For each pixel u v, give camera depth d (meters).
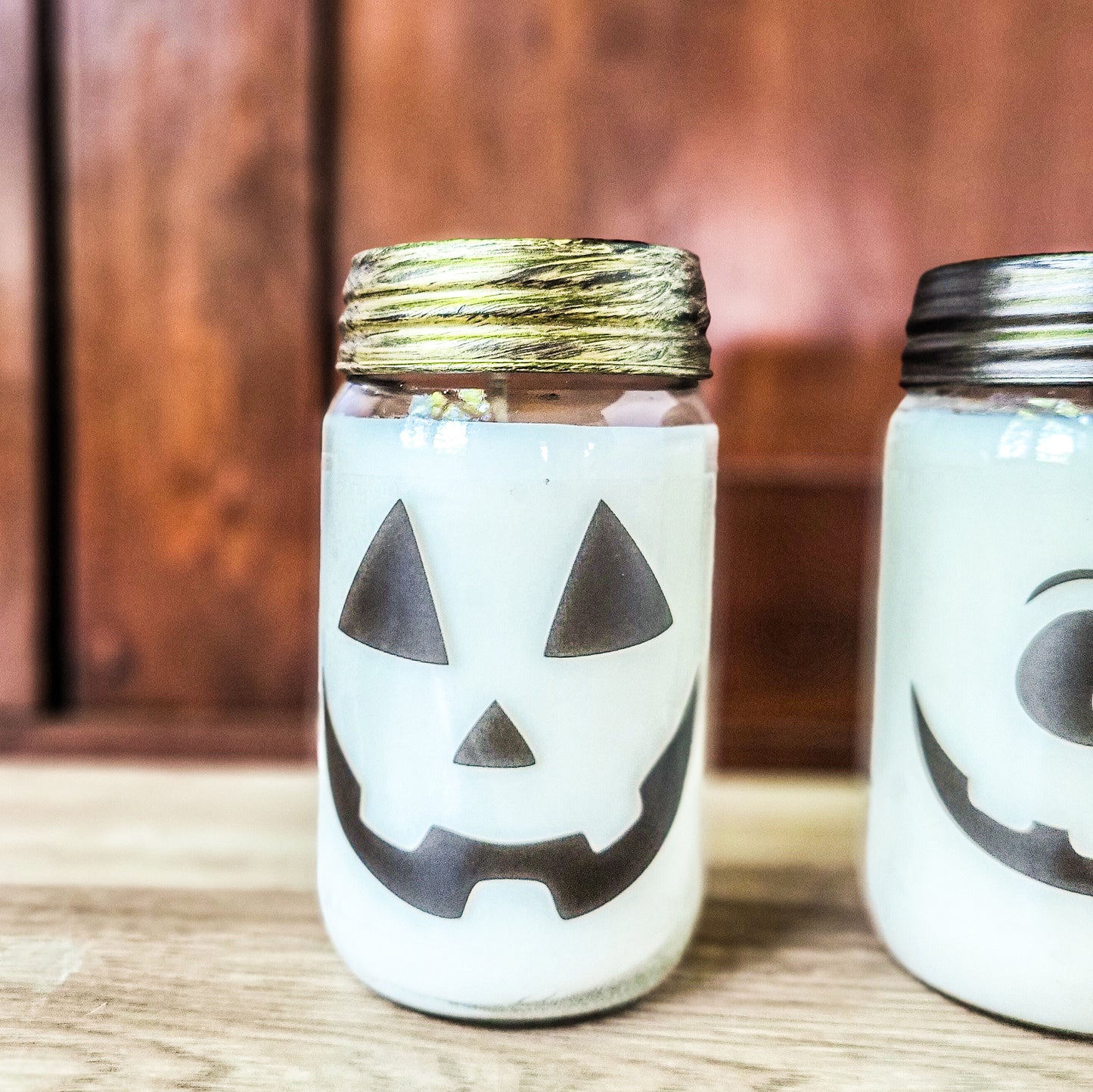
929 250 0.42
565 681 0.28
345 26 0.42
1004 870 0.29
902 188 0.41
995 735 0.29
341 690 0.29
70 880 0.36
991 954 0.29
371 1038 0.29
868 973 0.32
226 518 0.44
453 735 0.28
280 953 0.32
